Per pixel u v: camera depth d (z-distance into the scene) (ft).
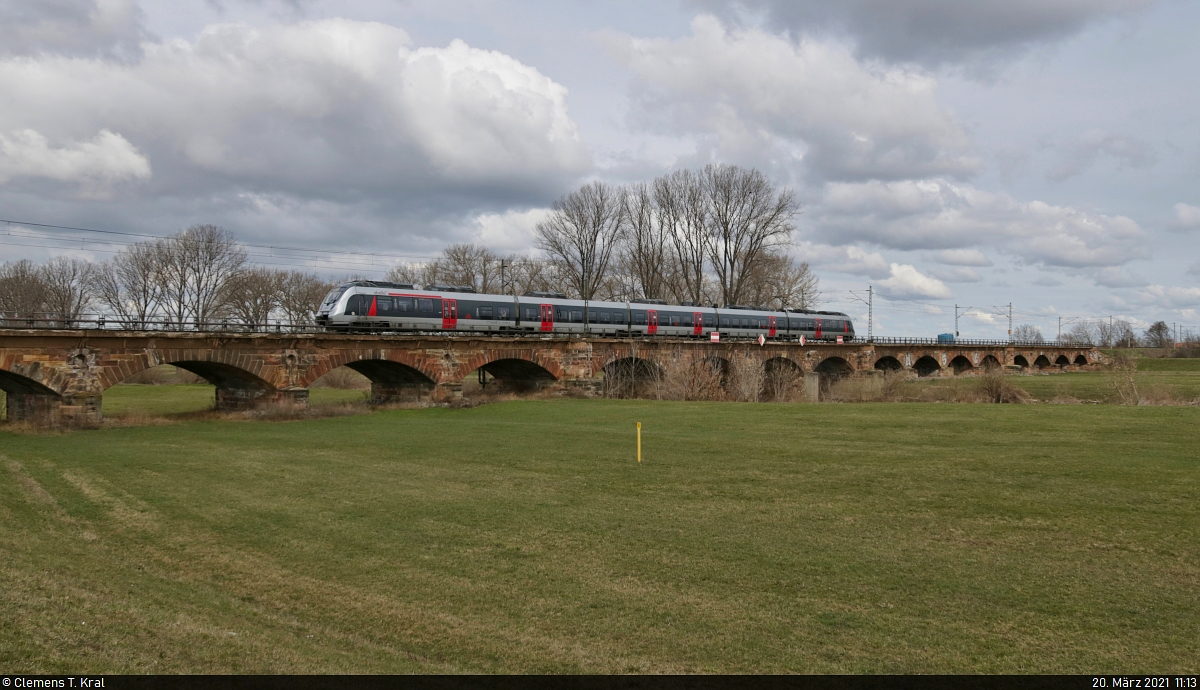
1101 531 68.74
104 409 207.72
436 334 195.21
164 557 66.08
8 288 363.35
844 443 119.85
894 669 43.39
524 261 432.66
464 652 46.62
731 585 57.77
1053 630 48.42
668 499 85.35
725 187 334.24
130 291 384.88
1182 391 242.37
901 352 342.85
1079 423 134.21
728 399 236.43
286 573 61.72
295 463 109.19
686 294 391.24
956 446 114.11
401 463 108.78
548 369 219.82
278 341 166.71
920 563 61.82
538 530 73.15
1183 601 52.65
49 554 63.05
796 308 367.25
